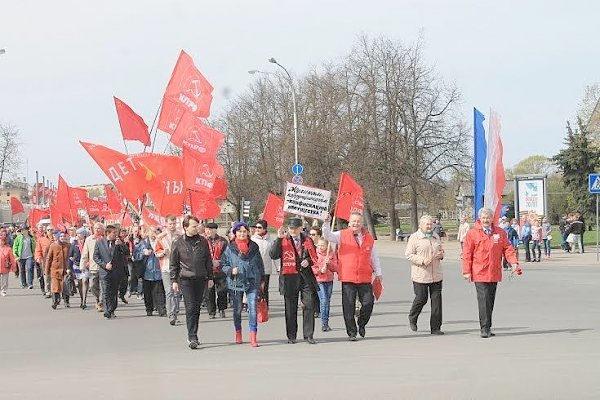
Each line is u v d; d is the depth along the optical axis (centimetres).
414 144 5503
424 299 1280
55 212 3216
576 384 813
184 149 1862
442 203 5712
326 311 1372
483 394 773
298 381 870
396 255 4406
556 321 1382
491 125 1534
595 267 2905
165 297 1712
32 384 894
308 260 1213
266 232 1619
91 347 1231
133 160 1864
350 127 5638
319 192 1514
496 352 1043
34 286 2878
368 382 850
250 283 1209
